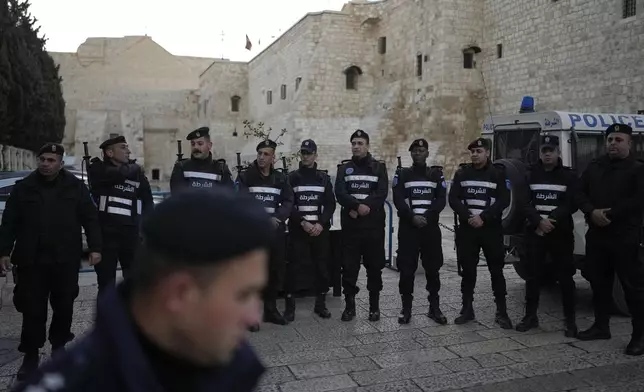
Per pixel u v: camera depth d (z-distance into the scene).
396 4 28.91
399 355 5.33
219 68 42.50
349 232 6.51
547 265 6.41
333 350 5.48
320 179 6.67
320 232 6.48
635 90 17.27
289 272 6.57
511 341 5.75
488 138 8.47
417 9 26.91
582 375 4.80
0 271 4.70
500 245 6.30
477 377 4.76
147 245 0.92
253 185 6.34
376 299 6.55
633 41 17.34
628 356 5.27
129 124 44.31
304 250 6.64
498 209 6.14
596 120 7.26
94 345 0.96
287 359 5.22
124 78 49.16
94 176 5.71
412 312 6.86
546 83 21.20
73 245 4.91
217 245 0.88
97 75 48.25
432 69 25.59
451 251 11.69
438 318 6.38
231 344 0.97
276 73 35.38
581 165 7.15
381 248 6.54
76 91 47.16
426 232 6.46
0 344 5.54
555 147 6.03
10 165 18.08
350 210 6.44
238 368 1.16
